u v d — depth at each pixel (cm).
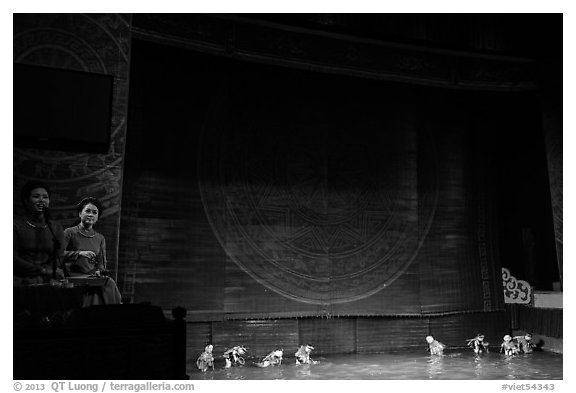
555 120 984
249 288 898
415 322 1020
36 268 589
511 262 1105
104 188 658
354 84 1030
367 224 998
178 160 877
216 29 882
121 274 809
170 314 834
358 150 1015
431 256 1034
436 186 1063
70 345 463
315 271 949
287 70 985
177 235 858
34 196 607
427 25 970
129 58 695
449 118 1098
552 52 996
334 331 968
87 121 646
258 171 938
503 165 1129
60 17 660
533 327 1048
